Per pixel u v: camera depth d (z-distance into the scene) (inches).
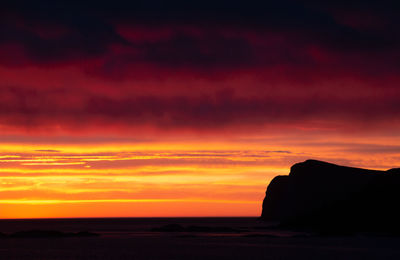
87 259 3097.9
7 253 3472.0
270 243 4298.7
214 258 3120.1
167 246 4033.0
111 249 3784.5
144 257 3196.4
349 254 3287.4
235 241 4574.3
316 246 3939.5
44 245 4165.8
